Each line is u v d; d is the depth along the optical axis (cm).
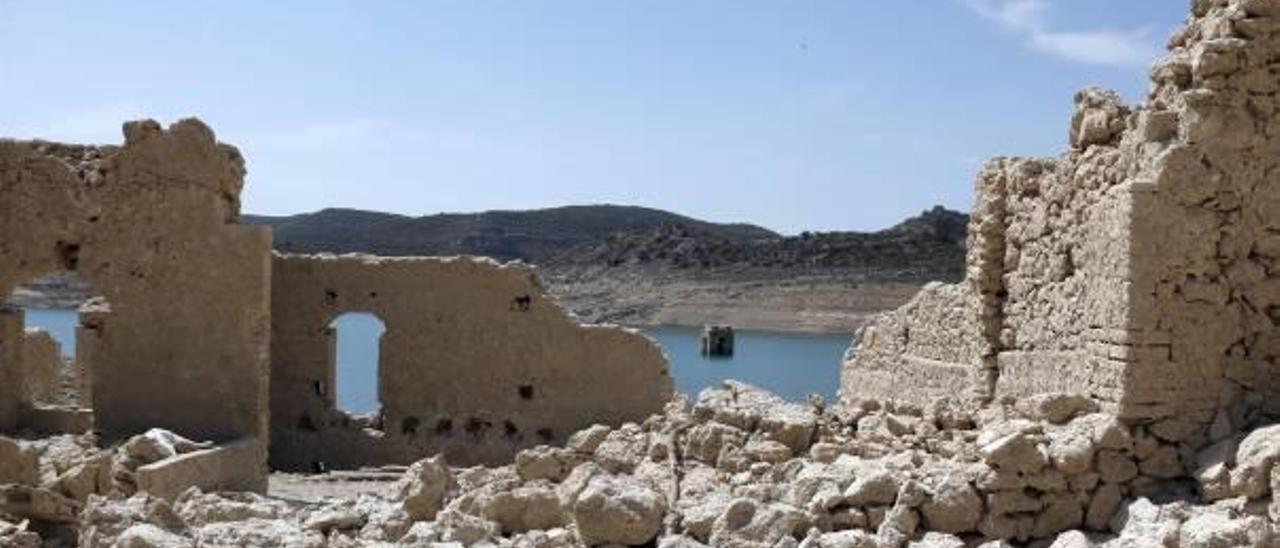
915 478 1203
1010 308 1627
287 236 16512
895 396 2288
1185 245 1244
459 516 1235
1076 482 1185
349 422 2623
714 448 1449
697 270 14275
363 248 16662
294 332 2620
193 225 2256
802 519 1151
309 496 2119
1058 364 1438
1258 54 1265
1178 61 1303
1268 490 1102
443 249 17475
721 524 1143
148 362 2264
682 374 5672
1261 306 1250
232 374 2241
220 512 1356
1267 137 1261
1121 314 1250
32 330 3000
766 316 12062
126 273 2275
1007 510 1167
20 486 1549
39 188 2300
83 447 2166
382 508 1336
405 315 2603
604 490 1188
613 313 12912
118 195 2278
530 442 2573
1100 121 1413
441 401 2598
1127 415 1229
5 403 2345
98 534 1248
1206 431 1232
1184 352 1239
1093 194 1376
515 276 2583
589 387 2562
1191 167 1247
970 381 1805
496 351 2586
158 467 1767
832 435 1459
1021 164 1616
